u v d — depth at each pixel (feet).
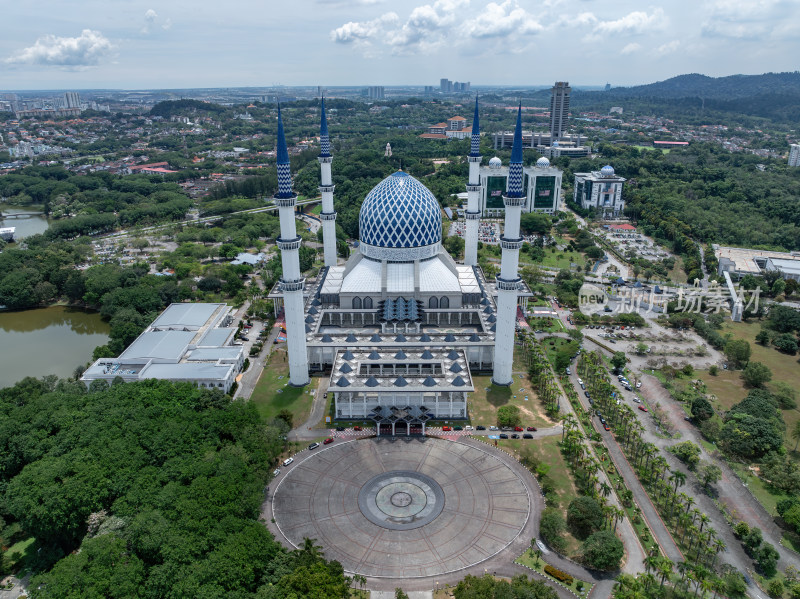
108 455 492.54
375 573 446.60
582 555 462.60
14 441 522.88
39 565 454.81
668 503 514.68
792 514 483.10
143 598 380.78
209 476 485.15
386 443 612.70
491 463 579.07
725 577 431.84
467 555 464.65
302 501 524.93
